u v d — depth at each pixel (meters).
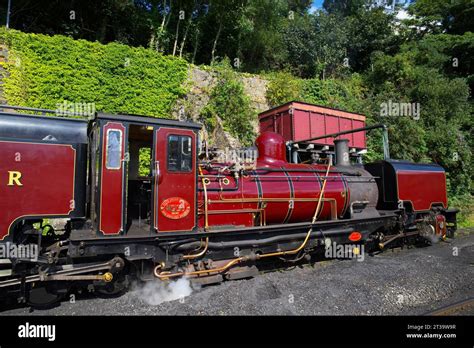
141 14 18.25
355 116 15.41
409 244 9.80
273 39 22.50
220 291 5.32
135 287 5.76
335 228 7.69
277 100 17.38
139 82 12.80
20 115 5.36
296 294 5.30
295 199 7.23
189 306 4.80
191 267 5.60
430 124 19.66
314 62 22.59
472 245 10.08
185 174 5.76
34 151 4.83
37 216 4.77
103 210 5.02
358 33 26.34
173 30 19.11
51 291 4.93
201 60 21.11
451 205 16.83
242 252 6.21
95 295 5.48
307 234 7.05
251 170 7.03
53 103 11.00
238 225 6.48
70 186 5.07
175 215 5.57
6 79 10.10
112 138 5.23
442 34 26.53
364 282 5.87
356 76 23.42
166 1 18.38
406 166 9.74
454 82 21.02
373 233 8.85
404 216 9.23
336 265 7.44
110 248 4.99
